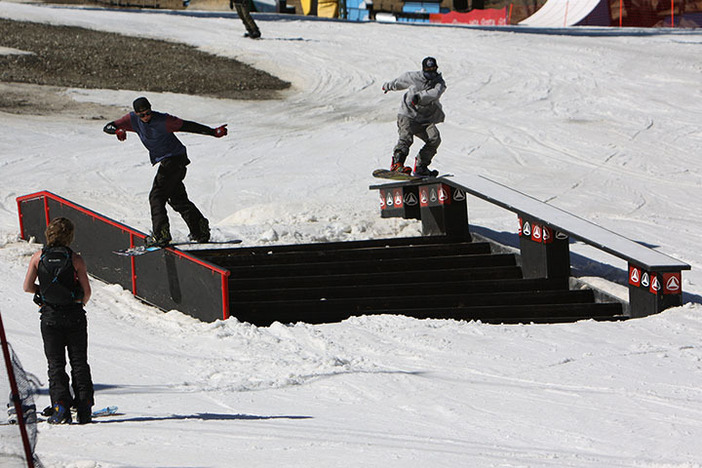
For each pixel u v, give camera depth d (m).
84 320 15.80
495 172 52.16
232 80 79.75
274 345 22.41
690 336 23.83
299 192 46.19
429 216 36.31
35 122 59.19
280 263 31.05
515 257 33.78
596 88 77.44
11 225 35.50
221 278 24.34
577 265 34.31
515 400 17.33
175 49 90.06
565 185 49.94
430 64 34.12
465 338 23.19
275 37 100.81
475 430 15.18
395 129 63.34
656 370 19.94
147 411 16.61
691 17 132.50
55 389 15.55
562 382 18.81
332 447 13.72
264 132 62.03
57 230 15.69
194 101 70.75
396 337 23.16
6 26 89.19
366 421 15.77
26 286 15.61
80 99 67.56
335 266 30.92
